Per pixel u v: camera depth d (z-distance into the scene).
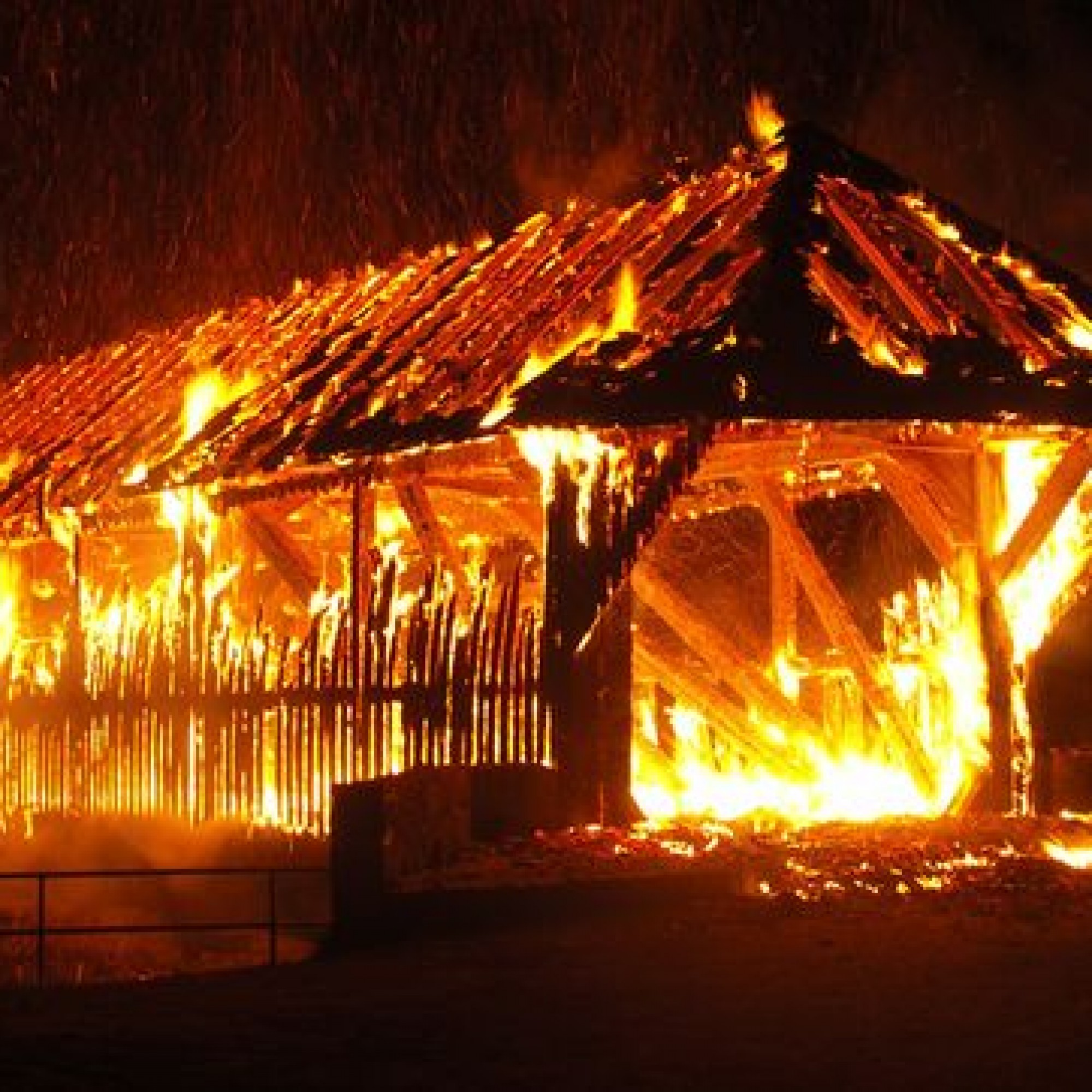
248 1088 7.79
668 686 16.77
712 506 19.31
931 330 15.52
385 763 15.59
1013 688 15.68
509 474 17.03
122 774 18.17
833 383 14.21
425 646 15.45
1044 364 15.50
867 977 9.66
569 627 14.34
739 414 13.95
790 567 18.45
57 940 16.75
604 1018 8.92
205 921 17.27
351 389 17.11
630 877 12.13
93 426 20.05
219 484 17.17
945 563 16.25
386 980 10.28
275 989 10.15
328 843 15.97
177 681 17.69
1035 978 9.53
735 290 15.12
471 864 12.63
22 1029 9.14
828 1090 7.48
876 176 17.05
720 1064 7.95
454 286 18.61
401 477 15.89
